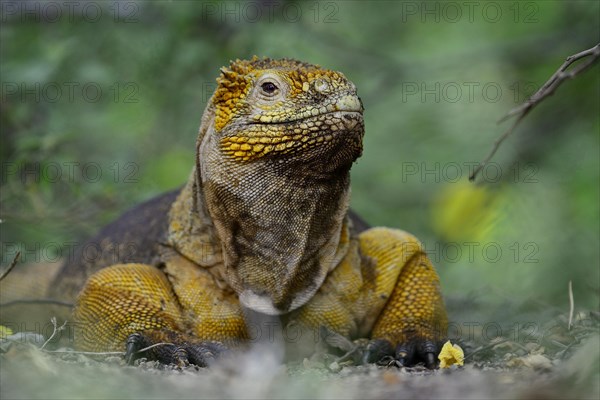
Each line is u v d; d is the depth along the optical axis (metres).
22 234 15.94
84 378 7.29
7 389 6.85
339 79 9.36
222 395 7.12
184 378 7.73
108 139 18.62
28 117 17.45
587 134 18.27
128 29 17.69
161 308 9.98
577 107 18.70
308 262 9.78
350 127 9.19
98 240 12.19
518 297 14.02
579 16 19.20
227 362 8.89
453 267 17.56
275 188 9.41
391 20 24.05
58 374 7.23
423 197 22.44
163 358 9.23
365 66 21.19
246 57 17.55
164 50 17.52
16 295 13.30
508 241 16.92
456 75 21.88
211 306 10.03
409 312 10.30
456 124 21.45
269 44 17.48
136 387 7.20
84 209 16.06
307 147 9.21
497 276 16.48
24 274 13.46
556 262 15.97
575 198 17.58
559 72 8.80
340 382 7.67
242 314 10.02
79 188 15.88
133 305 9.91
